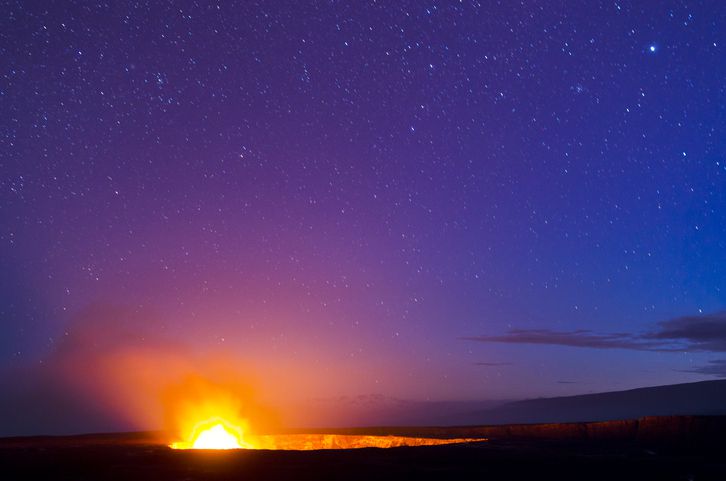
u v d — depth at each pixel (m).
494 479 12.08
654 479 12.19
